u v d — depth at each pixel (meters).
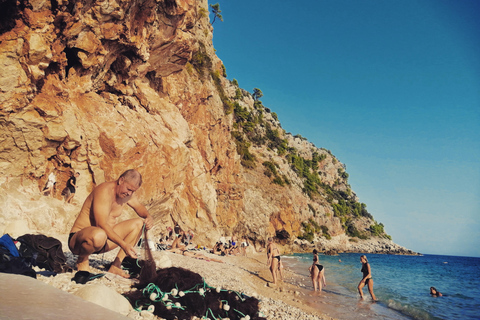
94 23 15.34
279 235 57.78
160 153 20.69
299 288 15.39
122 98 20.67
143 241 4.81
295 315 7.39
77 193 15.03
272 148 93.81
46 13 12.33
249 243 45.72
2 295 1.55
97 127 16.58
